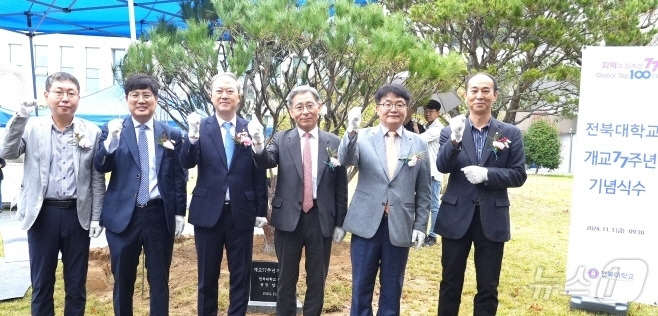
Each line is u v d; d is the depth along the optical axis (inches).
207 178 149.2
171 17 336.2
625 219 156.1
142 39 207.9
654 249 153.6
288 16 181.5
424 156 147.7
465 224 142.5
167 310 150.6
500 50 386.9
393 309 146.2
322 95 229.3
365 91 209.3
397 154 147.0
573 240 162.1
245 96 215.2
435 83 206.2
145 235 145.4
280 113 252.8
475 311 146.6
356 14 192.2
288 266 153.0
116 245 144.4
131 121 149.3
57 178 142.7
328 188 153.9
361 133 152.1
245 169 150.3
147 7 318.0
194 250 249.1
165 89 216.2
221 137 150.9
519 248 284.8
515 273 233.1
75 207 145.3
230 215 149.2
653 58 149.6
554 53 421.4
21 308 182.2
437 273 232.1
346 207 158.1
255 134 138.1
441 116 386.6
